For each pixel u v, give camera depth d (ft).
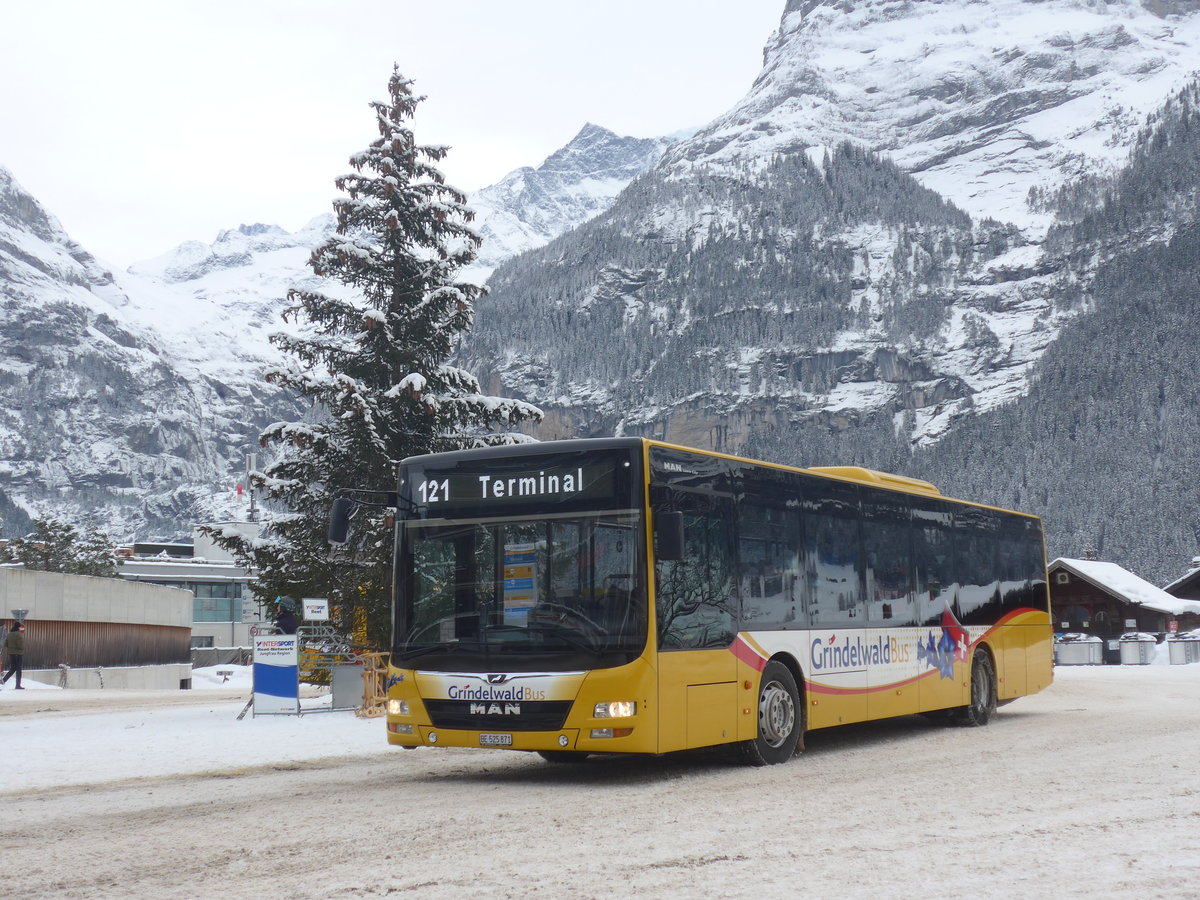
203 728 66.69
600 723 39.09
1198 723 60.49
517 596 41.11
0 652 151.23
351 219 85.51
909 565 57.98
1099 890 22.77
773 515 47.67
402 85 86.89
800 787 38.73
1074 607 217.97
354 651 79.15
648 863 26.22
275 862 27.25
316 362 83.41
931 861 25.82
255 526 83.71
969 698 62.03
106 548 316.60
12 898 23.95
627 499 40.37
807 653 48.67
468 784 41.42
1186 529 639.76
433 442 80.74
